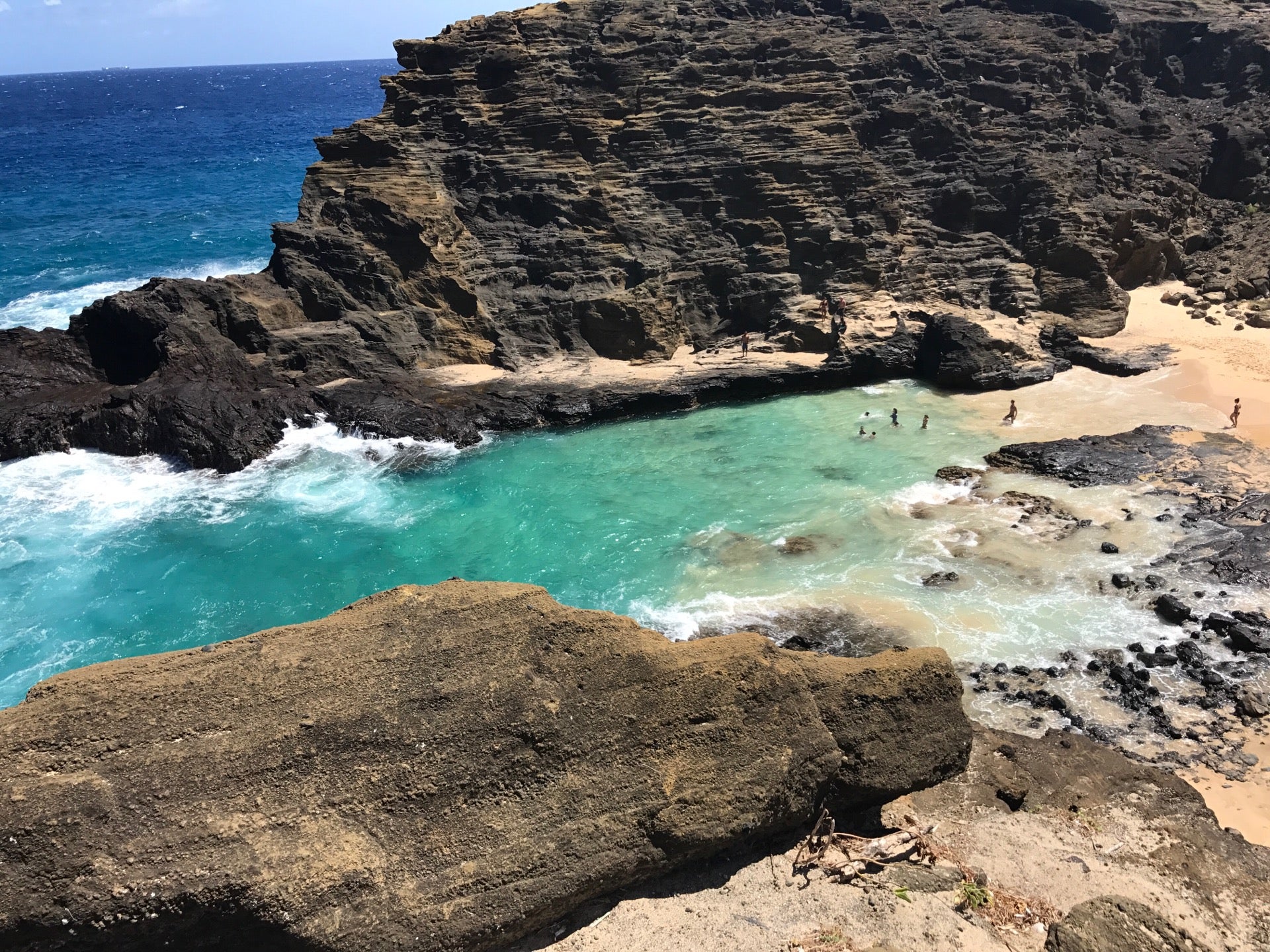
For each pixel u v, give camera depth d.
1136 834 19.81
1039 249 52.03
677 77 54.59
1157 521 33.88
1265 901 18.08
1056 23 64.75
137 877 14.16
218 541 35.00
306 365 45.22
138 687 15.92
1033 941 16.39
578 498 37.84
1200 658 26.91
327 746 15.95
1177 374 45.72
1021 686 26.17
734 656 18.16
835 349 48.19
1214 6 70.38
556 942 16.11
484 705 16.81
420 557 34.00
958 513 35.38
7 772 14.55
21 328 45.31
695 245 51.47
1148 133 62.00
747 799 17.34
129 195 103.62
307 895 14.72
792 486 38.12
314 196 51.72
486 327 48.56
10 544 34.53
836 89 55.03
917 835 18.42
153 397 41.06
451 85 54.50
